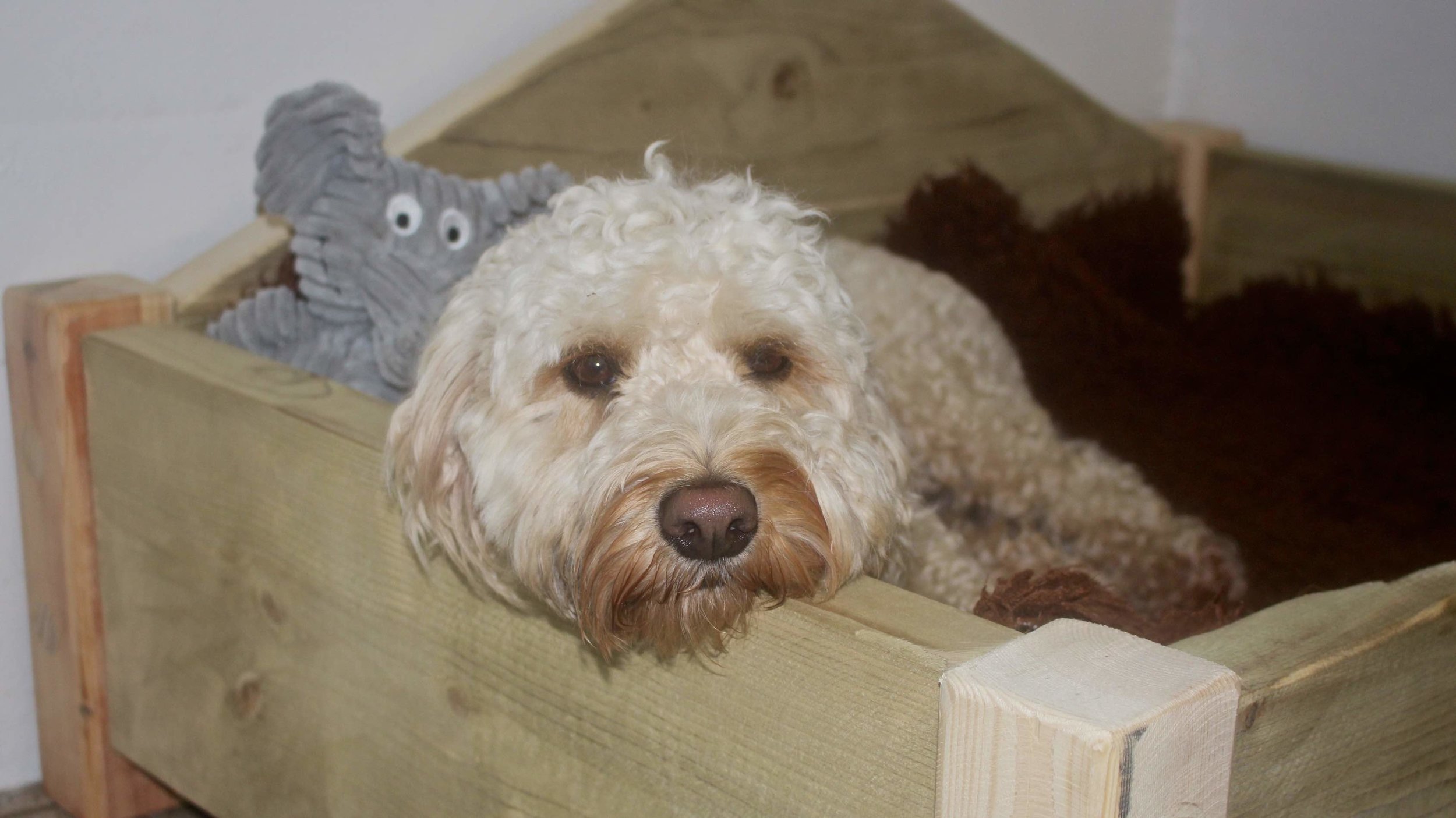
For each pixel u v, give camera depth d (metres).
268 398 1.62
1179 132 3.56
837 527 1.32
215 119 2.25
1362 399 2.79
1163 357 2.88
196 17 2.19
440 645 1.48
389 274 1.92
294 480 1.59
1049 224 3.14
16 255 2.10
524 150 2.38
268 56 2.28
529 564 1.37
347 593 1.57
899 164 3.00
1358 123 3.49
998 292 2.83
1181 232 3.24
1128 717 0.87
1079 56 3.50
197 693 1.86
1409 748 1.10
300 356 1.99
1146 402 2.76
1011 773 0.91
